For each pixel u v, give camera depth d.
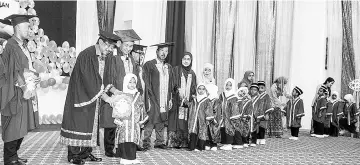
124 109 5.86
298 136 11.57
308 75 13.97
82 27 10.73
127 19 11.09
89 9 10.81
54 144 7.82
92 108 5.71
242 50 13.13
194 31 12.25
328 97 12.06
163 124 7.81
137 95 6.03
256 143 9.17
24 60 5.28
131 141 5.92
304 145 9.29
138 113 6.00
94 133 5.73
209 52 12.51
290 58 13.96
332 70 13.88
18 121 5.24
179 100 7.77
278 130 10.88
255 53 13.51
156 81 7.65
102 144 8.09
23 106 5.29
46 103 9.95
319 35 13.94
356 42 13.80
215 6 12.65
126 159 5.93
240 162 6.54
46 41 9.77
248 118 8.48
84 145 5.65
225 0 12.78
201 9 12.38
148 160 6.44
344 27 13.86
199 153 7.39
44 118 9.84
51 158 6.28
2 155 6.45
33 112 5.44
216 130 7.81
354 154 7.97
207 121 7.70
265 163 6.50
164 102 7.68
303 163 6.64
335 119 11.85
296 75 14.13
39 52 9.59
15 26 5.37
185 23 12.20
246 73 10.10
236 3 13.08
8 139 5.21
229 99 8.11
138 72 6.96
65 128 5.70
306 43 14.07
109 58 6.63
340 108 11.84
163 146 7.87
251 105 8.55
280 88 11.17
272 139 10.48
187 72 7.98
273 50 13.74
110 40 5.75
